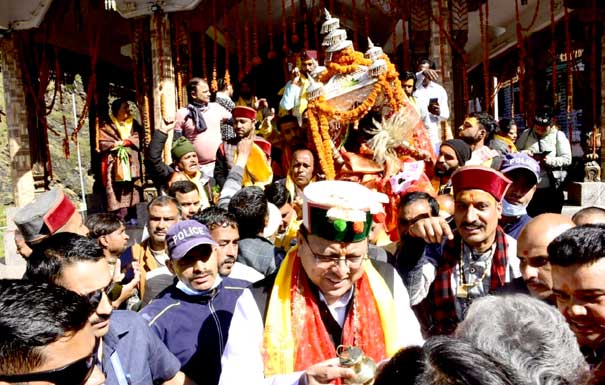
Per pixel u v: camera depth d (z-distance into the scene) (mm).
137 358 2709
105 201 8648
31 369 1642
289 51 8914
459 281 3006
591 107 8398
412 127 4961
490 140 6992
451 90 8359
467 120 5938
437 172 5004
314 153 5012
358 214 2268
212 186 6602
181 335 3184
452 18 8289
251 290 2561
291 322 2436
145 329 2803
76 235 2537
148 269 4410
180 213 4770
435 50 8305
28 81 9953
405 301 2592
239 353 2443
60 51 10727
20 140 10023
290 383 2246
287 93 6664
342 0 10359
